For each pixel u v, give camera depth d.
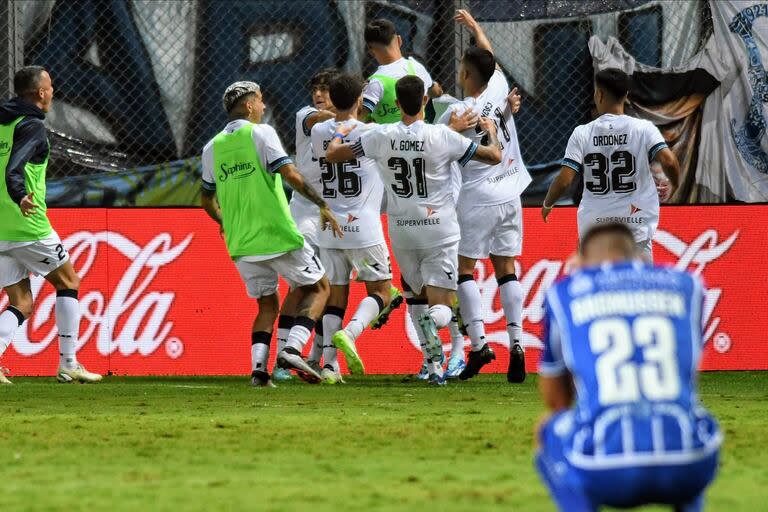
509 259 33.91
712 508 13.59
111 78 42.44
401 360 37.56
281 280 38.41
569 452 10.38
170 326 37.50
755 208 38.72
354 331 31.84
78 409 25.38
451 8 41.41
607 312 10.82
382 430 21.05
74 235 37.19
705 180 43.12
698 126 43.16
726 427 21.64
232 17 42.69
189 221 37.75
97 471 16.41
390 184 30.48
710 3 42.97
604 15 42.84
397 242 30.88
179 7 42.59
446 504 13.73
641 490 10.24
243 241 30.89
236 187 30.77
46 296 37.00
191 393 29.64
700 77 43.00
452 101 35.78
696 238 38.56
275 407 25.75
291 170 30.11
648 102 43.09
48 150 32.62
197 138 42.62
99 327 37.19
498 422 22.39
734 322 38.53
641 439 10.24
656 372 10.51
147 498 14.17
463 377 33.81
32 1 41.94
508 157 33.50
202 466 16.89
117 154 42.47
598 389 10.50
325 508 13.50
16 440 19.78
